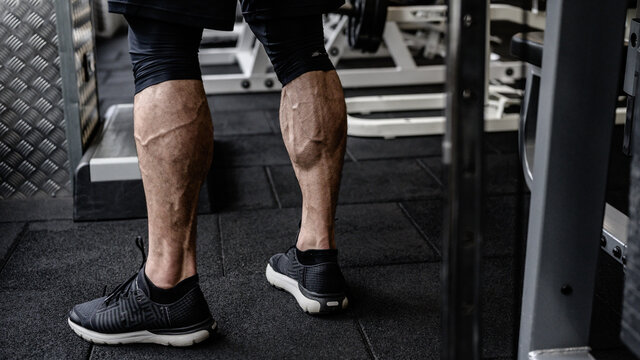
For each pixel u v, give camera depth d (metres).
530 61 1.54
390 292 1.42
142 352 1.20
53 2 1.79
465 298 0.64
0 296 1.40
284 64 1.21
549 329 0.99
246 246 1.65
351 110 2.88
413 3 2.99
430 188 2.06
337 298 1.30
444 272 0.64
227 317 1.32
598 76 0.89
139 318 1.19
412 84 3.42
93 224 1.79
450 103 0.62
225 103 3.14
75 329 1.24
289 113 1.24
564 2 0.86
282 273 1.39
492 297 1.38
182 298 1.17
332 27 3.67
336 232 1.74
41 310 1.35
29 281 1.47
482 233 0.64
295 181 2.12
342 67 3.73
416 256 1.60
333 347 1.21
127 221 1.81
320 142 1.23
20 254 1.60
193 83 1.09
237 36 4.70
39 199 1.96
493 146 2.45
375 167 2.25
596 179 0.93
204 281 1.47
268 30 1.17
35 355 1.19
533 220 0.96
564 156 0.91
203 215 1.85
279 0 1.13
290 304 1.37
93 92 2.08
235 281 1.47
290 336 1.25
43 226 1.77
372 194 2.01
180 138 1.08
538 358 0.99
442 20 2.83
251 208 1.90
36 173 1.94
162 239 1.14
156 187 1.11
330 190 1.27
